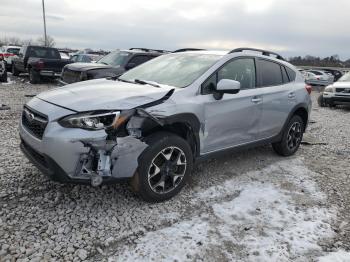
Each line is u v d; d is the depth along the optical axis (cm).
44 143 345
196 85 431
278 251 331
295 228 373
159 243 331
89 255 309
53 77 1622
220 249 329
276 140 573
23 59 1819
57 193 412
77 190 422
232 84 424
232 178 497
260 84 527
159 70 493
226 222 377
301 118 627
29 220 354
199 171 514
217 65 463
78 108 351
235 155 600
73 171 345
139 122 365
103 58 1196
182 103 404
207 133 441
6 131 666
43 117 359
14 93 1250
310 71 2805
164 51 1261
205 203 415
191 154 416
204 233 352
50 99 384
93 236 336
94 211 379
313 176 529
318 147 705
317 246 344
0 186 420
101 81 473
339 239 359
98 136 341
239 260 316
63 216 365
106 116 349
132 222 363
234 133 484
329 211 417
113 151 350
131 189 408
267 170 540
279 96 549
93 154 347
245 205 417
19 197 398
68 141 337
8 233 330
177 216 380
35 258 299
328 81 2759
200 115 422
